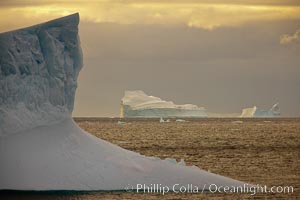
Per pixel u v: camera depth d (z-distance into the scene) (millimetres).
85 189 99875
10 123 102375
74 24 108750
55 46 106750
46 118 105375
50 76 106625
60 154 103000
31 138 103000
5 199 94562
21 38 104375
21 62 104000
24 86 104312
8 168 99875
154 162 108688
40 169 100562
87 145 106625
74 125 108312
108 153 106938
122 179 102625
